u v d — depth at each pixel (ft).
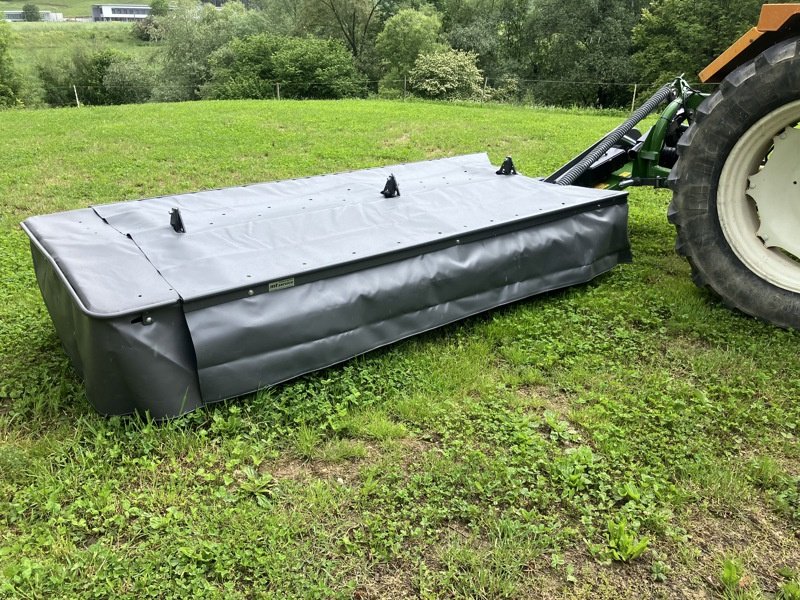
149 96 113.19
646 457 7.75
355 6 110.52
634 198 19.20
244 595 5.96
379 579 6.17
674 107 13.41
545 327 10.95
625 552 6.39
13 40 110.73
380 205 11.47
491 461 7.66
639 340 10.60
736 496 7.16
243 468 7.50
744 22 71.87
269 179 22.34
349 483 7.43
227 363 8.28
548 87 95.45
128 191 20.77
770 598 5.98
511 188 12.70
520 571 6.24
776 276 10.65
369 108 44.65
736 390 9.04
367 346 9.59
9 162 24.86
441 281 10.25
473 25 105.60
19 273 13.42
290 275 8.63
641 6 91.71
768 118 10.18
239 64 84.89
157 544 6.49
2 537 6.63
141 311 7.63
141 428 8.05
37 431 8.27
